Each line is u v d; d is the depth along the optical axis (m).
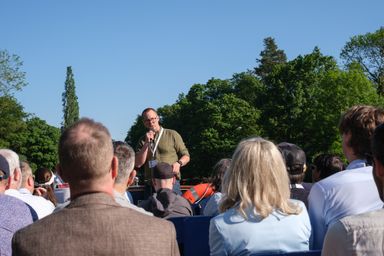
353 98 55.00
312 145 57.59
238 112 66.50
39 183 7.59
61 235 2.41
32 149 85.00
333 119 55.19
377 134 2.29
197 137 68.94
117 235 2.41
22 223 3.75
